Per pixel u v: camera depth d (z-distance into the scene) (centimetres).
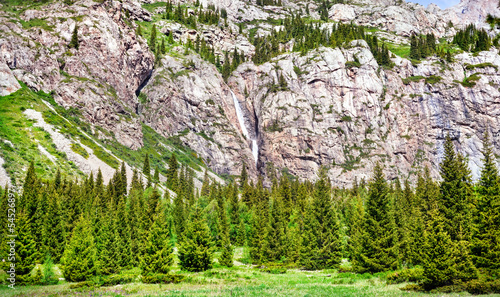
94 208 8656
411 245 7175
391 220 6506
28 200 7288
